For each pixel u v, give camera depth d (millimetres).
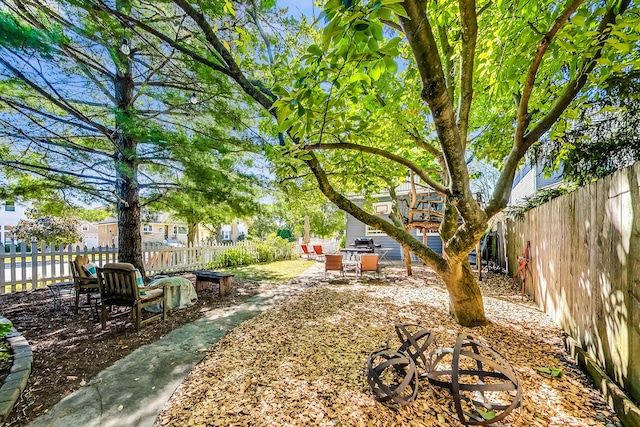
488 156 5406
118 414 2043
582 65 2695
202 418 1976
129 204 5770
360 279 7594
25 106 3900
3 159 4152
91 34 3566
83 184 4785
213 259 10227
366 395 2205
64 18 3408
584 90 3215
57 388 2379
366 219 3684
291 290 6266
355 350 3029
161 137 4477
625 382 2023
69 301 5121
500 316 4070
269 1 3928
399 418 1947
